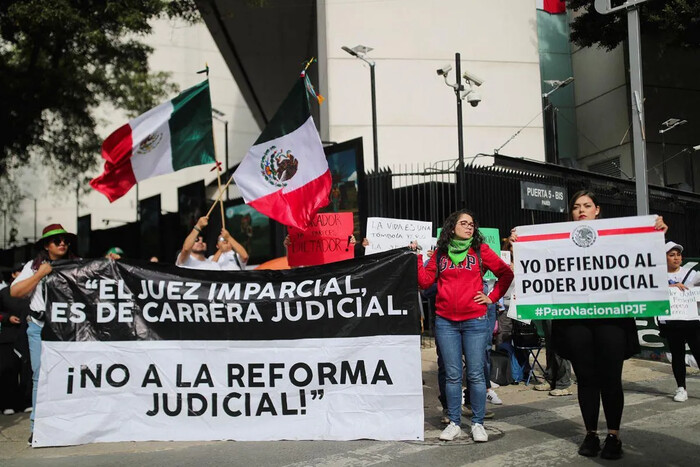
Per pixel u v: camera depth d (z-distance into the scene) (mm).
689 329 6551
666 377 8289
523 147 20094
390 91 19328
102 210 51562
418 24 19750
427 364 9656
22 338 6969
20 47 18062
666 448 4742
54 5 14242
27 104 17375
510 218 14234
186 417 5293
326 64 19109
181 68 53094
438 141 19391
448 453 4762
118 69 21984
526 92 20375
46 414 5266
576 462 4445
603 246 4762
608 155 23859
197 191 22781
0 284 7906
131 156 6957
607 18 18141
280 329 5355
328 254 7801
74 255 6066
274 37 26422
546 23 25750
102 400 5309
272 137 6684
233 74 33125
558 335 4879
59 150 22391
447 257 5215
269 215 6562
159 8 16734
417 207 14930
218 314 5387
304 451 4895
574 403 6734
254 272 5449
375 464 4500
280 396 5289
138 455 4961
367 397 5223
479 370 5098
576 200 5039
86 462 4801
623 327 4691
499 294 5172
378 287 5328
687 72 24250
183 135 7051
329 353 5301
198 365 5344
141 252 27391
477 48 20109
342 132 18812
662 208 17047
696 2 15961
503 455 4672
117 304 5414
